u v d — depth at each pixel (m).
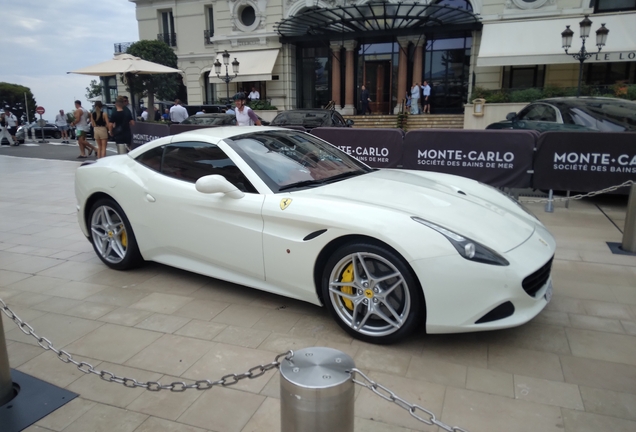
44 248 5.31
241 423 2.37
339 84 24.59
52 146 19.75
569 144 6.73
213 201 3.65
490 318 2.81
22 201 7.96
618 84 17.22
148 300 3.84
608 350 3.00
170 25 28.55
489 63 18.61
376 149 7.79
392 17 19.91
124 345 3.14
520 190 8.09
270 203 3.38
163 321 3.47
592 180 6.72
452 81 22.59
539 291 3.04
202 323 3.43
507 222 3.24
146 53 25.42
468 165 7.27
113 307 3.73
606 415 2.38
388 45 23.67
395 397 1.66
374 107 24.47
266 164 3.73
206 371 2.82
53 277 4.40
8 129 21.00
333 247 3.16
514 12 20.38
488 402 2.49
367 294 3.04
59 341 3.21
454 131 7.26
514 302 2.79
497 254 2.83
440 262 2.77
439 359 2.90
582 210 6.83
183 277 4.34
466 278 2.74
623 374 2.73
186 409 2.48
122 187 4.23
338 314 3.18
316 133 8.14
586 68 20.16
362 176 3.96
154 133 11.70
